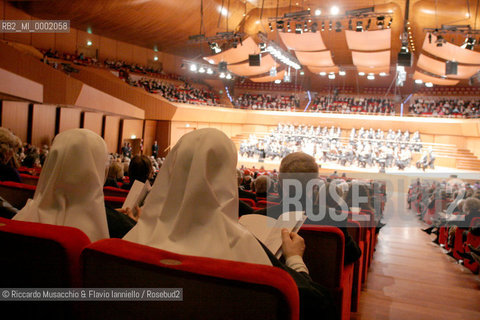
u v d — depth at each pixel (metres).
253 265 1.00
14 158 3.29
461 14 21.30
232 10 24.73
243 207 2.86
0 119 14.85
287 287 0.93
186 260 1.01
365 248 4.52
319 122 29.50
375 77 33.16
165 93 25.98
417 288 4.59
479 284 4.92
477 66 23.47
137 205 2.37
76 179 1.49
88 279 1.06
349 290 2.87
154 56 30.02
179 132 26.08
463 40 22.84
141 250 1.05
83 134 1.56
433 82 28.38
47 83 14.44
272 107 32.62
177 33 25.53
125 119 22.47
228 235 1.13
